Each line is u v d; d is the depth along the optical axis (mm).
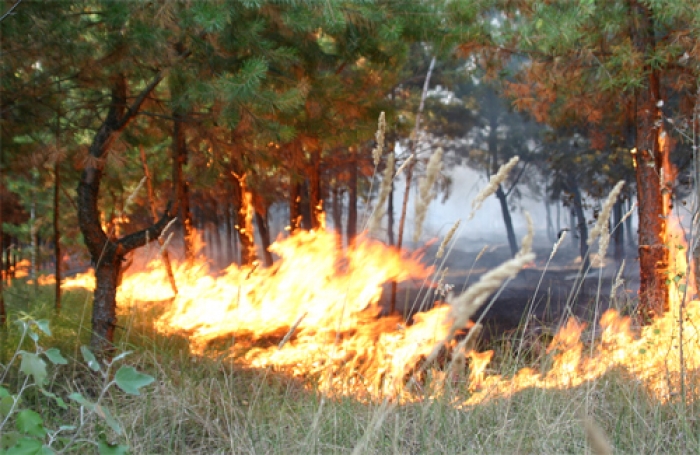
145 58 6938
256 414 4523
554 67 10086
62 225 17000
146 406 4531
